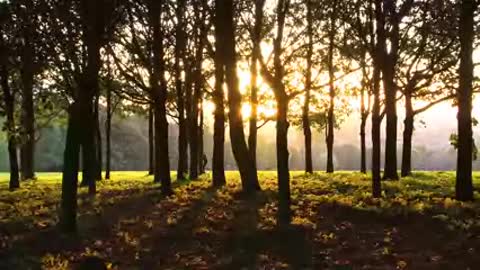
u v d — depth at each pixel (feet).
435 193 71.87
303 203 64.44
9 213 64.69
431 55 100.07
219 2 65.36
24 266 39.40
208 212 60.23
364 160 133.28
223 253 43.83
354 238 47.50
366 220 54.49
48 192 91.76
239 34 90.17
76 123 49.32
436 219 52.70
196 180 105.70
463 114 65.26
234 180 104.01
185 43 94.22
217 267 39.81
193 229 51.78
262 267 39.34
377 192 68.90
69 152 49.47
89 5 48.83
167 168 77.71
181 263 41.11
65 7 57.36
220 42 66.28
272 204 63.10
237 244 46.09
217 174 89.81
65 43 60.29
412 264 39.70
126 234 50.24
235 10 81.20
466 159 65.21
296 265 39.83
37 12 59.88
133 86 104.73
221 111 89.61
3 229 53.11
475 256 40.88
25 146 140.36
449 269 38.45
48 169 256.52
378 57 71.72
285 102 57.06
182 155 112.98
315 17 85.25
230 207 62.69
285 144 55.67
